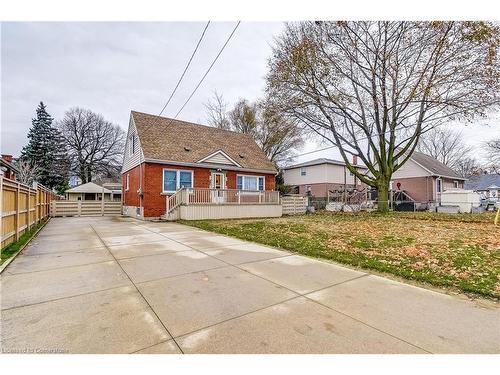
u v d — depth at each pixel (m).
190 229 10.06
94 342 2.39
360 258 5.28
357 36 13.94
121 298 3.36
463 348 2.33
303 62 14.56
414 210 21.05
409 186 27.38
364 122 15.95
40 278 4.14
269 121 19.88
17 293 3.51
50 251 6.06
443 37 12.12
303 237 7.71
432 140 43.28
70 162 41.00
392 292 3.61
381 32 13.78
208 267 4.79
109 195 35.38
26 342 2.39
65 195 35.00
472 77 12.38
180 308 3.07
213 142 19.23
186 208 13.22
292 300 3.32
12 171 18.30
